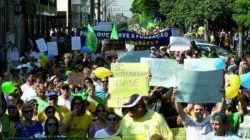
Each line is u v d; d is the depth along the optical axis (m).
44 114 12.83
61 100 14.12
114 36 27.14
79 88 15.53
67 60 21.97
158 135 9.57
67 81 17.47
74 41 27.22
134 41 28.83
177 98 10.80
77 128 12.11
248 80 13.02
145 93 12.06
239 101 12.40
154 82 13.38
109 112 11.80
